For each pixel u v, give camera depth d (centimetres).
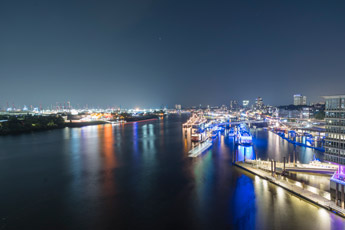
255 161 13325
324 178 10275
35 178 11319
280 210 7494
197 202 8319
